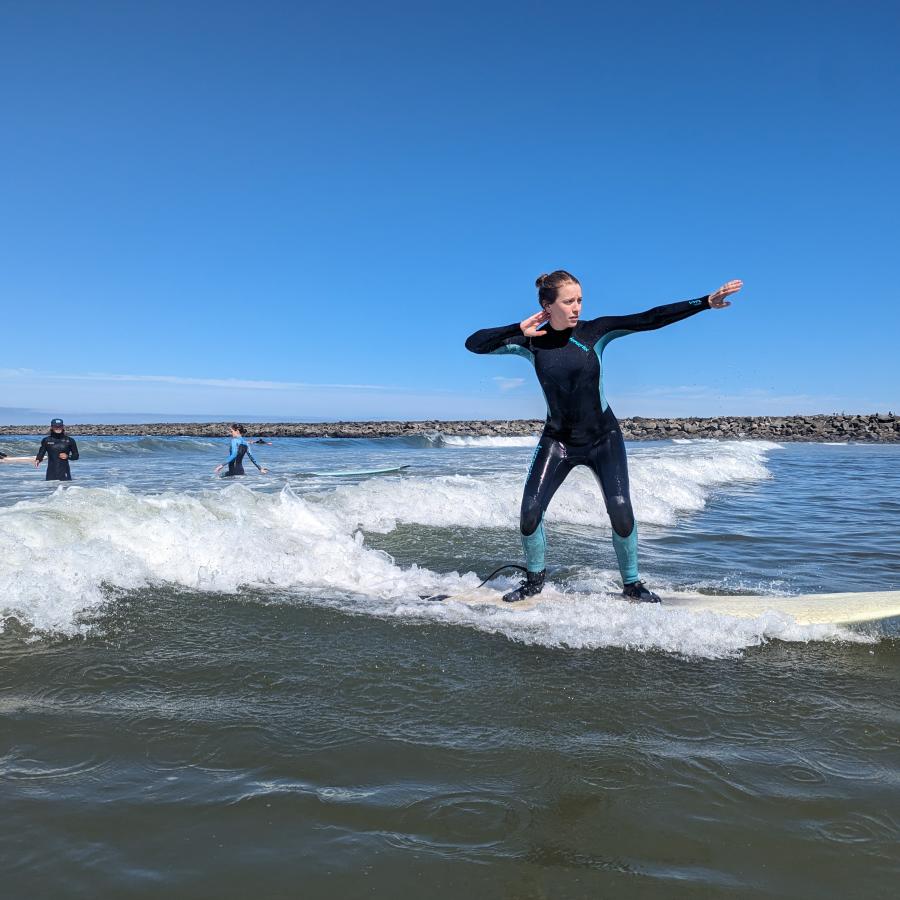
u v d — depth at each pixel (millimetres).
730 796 2016
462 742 2348
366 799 1963
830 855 1738
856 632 3713
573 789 2037
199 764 2154
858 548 6660
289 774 2100
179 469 16281
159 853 1695
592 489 9328
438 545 6434
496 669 3084
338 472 14938
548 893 1580
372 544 6383
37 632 3355
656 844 1771
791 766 2211
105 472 15258
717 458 16953
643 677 3025
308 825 1827
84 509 5004
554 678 2984
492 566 5523
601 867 1676
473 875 1640
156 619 3658
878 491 12273
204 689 2773
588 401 4324
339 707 2627
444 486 8805
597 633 3621
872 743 2400
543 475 4410
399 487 8484
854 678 3070
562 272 4227
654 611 3961
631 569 4371
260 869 1643
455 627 3701
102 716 2494
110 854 1686
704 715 2621
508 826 1842
